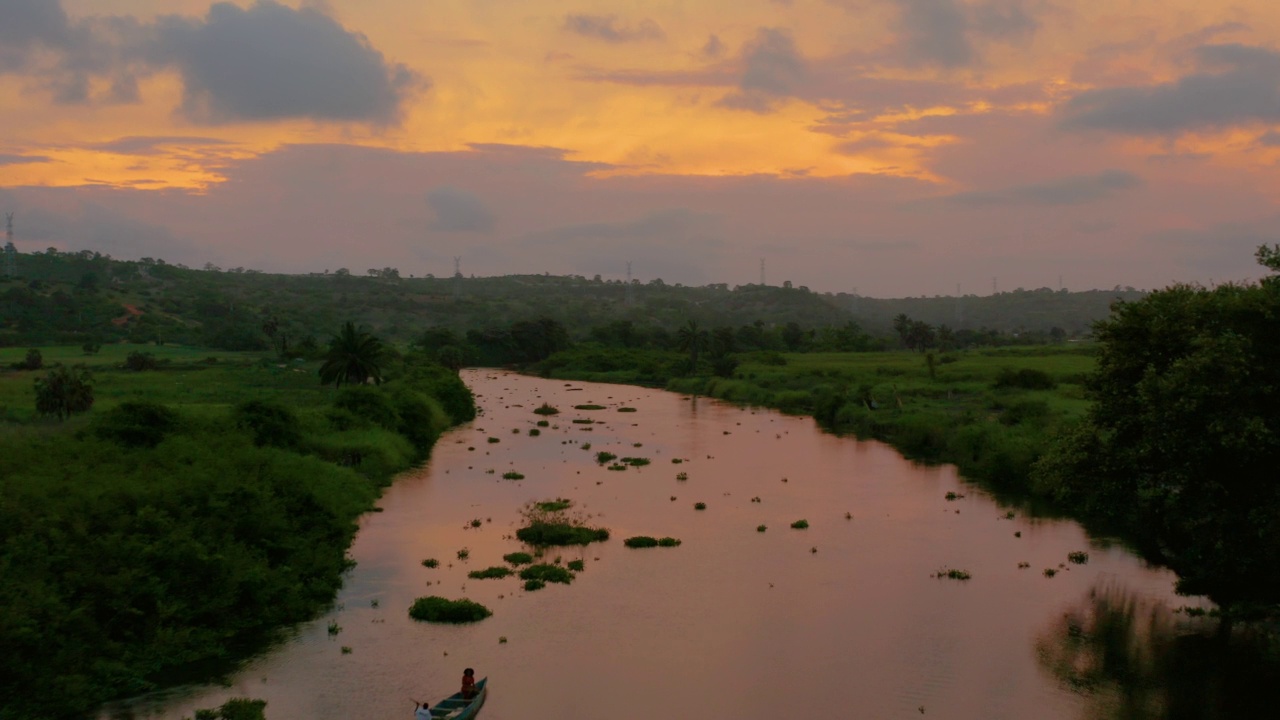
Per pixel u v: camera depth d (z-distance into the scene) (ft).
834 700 107.14
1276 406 115.34
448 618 130.52
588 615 133.80
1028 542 176.24
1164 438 119.65
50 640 102.58
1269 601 128.57
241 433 198.39
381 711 102.17
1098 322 137.80
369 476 229.66
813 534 181.57
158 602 116.57
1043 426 254.06
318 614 132.67
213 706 102.01
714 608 137.59
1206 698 107.86
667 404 467.52
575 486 231.50
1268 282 125.90
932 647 123.03
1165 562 141.08
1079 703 106.63
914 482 238.89
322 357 593.01
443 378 392.06
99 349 568.82
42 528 116.67
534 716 101.86
